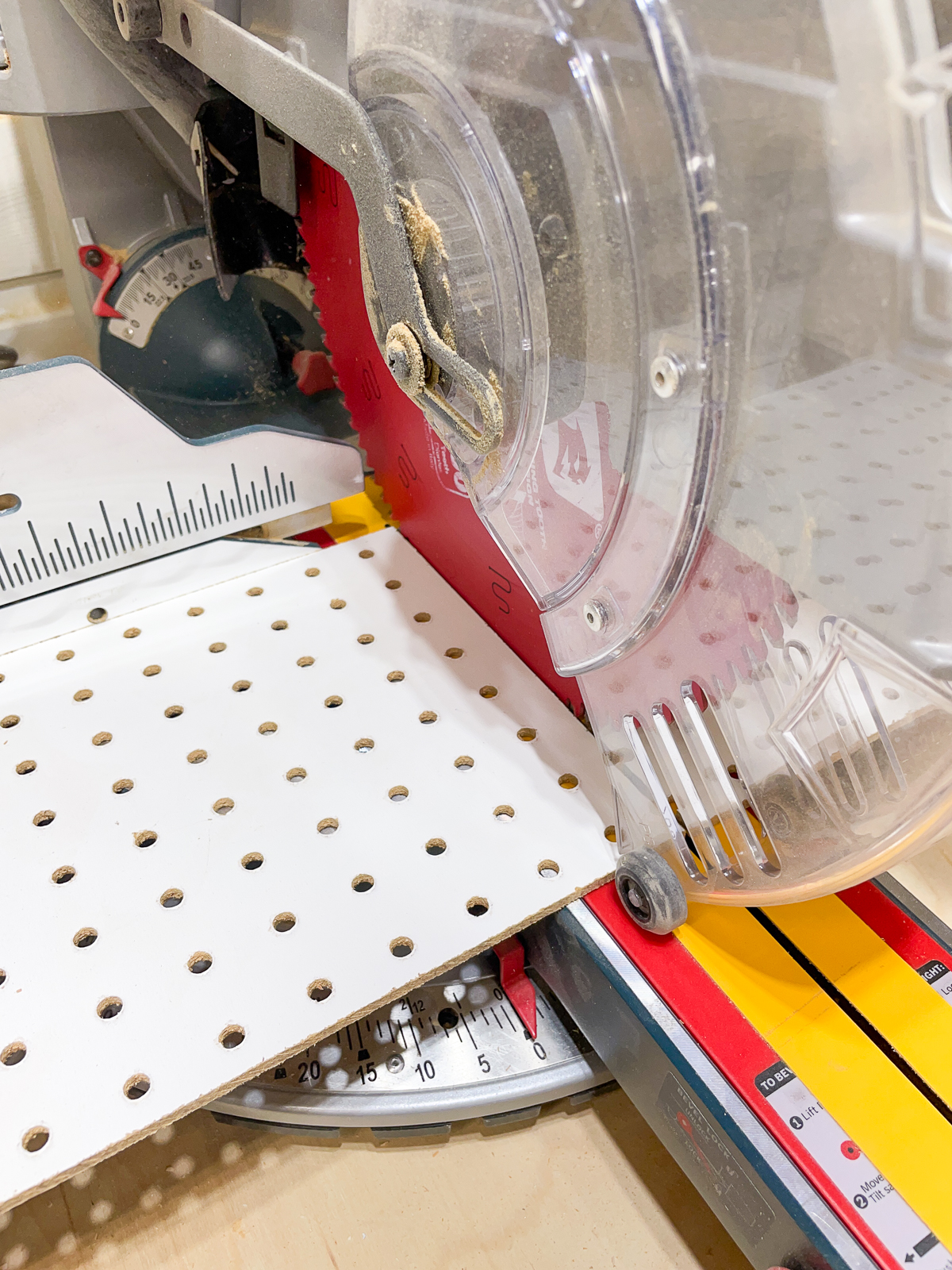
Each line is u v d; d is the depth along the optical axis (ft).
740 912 1.59
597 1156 1.69
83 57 1.97
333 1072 1.71
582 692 1.50
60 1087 1.30
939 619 0.98
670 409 1.04
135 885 1.57
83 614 2.12
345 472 2.37
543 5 0.95
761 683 1.18
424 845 1.64
